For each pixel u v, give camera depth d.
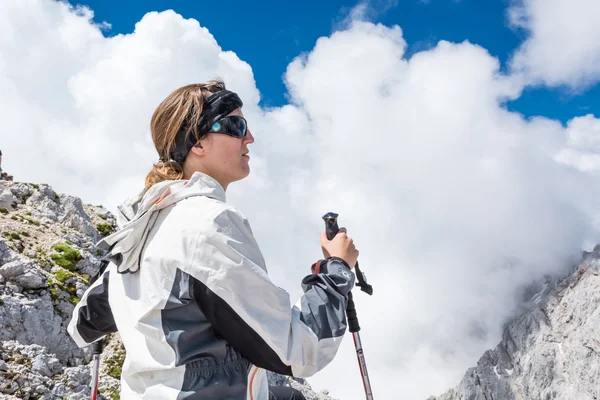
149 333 2.13
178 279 2.11
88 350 10.86
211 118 2.45
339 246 2.61
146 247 2.25
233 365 2.16
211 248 2.10
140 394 2.14
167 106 2.51
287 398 3.02
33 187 16.48
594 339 175.38
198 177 2.35
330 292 2.37
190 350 2.08
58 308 11.27
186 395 2.04
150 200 2.28
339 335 2.31
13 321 10.14
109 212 18.94
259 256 2.25
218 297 2.07
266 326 2.10
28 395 8.50
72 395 8.94
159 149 2.57
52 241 13.84
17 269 11.24
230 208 2.22
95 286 2.72
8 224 13.94
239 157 2.53
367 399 3.21
